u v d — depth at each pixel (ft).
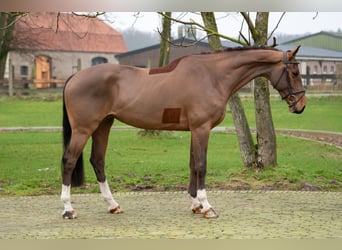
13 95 93.56
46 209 25.17
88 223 21.93
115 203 24.08
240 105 33.37
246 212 24.03
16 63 131.44
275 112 74.59
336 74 93.15
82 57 139.13
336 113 73.05
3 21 69.67
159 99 22.77
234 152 46.29
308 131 60.23
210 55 23.63
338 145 50.70
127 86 22.88
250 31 32.55
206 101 22.71
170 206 25.72
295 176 32.12
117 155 44.37
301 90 23.41
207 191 29.76
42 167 38.11
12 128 63.16
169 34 53.98
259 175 32.35
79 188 30.66
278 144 50.67
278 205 25.73
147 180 32.89
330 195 28.58
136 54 123.95
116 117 23.25
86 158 44.24
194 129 22.82
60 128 64.13
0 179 33.27
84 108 22.67
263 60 23.38
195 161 22.91
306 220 22.29
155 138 55.57
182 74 22.97
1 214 23.99
